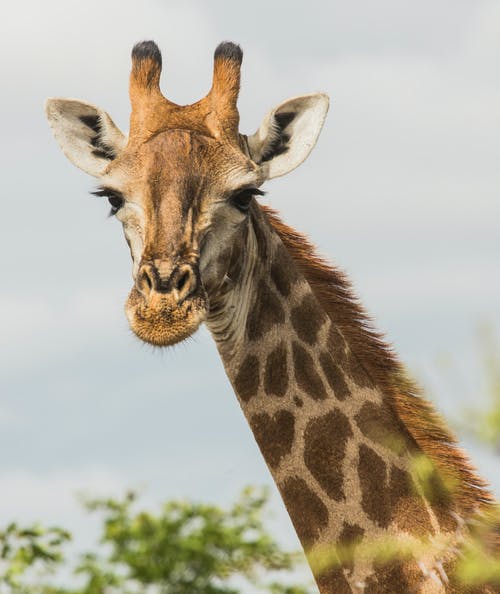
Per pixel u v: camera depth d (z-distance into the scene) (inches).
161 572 1121.4
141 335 641.6
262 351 703.1
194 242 667.4
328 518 676.1
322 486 680.4
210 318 702.5
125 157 695.7
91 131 742.5
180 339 641.6
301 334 703.1
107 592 1108.5
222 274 685.9
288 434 691.4
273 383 699.4
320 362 697.6
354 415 686.5
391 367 698.2
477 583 650.8
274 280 711.1
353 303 713.0
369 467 676.7
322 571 672.4
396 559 658.8
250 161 695.1
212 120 708.7
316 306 708.0
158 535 1132.5
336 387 692.1
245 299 703.1
